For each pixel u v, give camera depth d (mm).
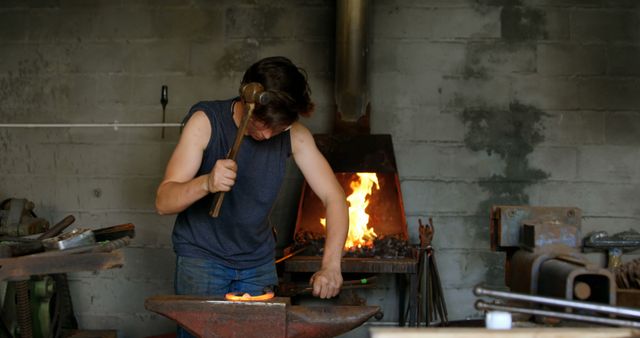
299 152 2422
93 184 4387
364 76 4059
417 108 4336
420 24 4348
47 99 4410
